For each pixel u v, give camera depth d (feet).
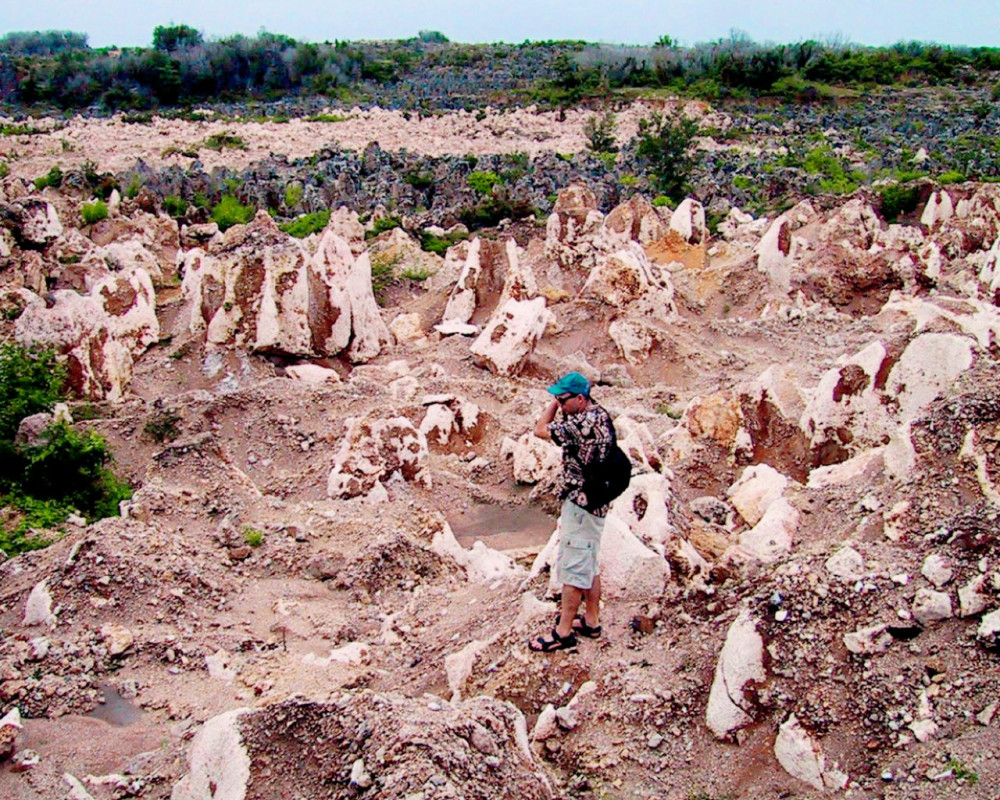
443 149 234.58
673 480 48.96
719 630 30.58
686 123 191.01
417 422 64.13
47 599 37.86
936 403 39.01
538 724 29.40
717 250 115.65
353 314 81.10
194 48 341.82
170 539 43.65
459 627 37.04
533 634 32.53
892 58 344.08
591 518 30.32
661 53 344.69
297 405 64.95
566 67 326.03
